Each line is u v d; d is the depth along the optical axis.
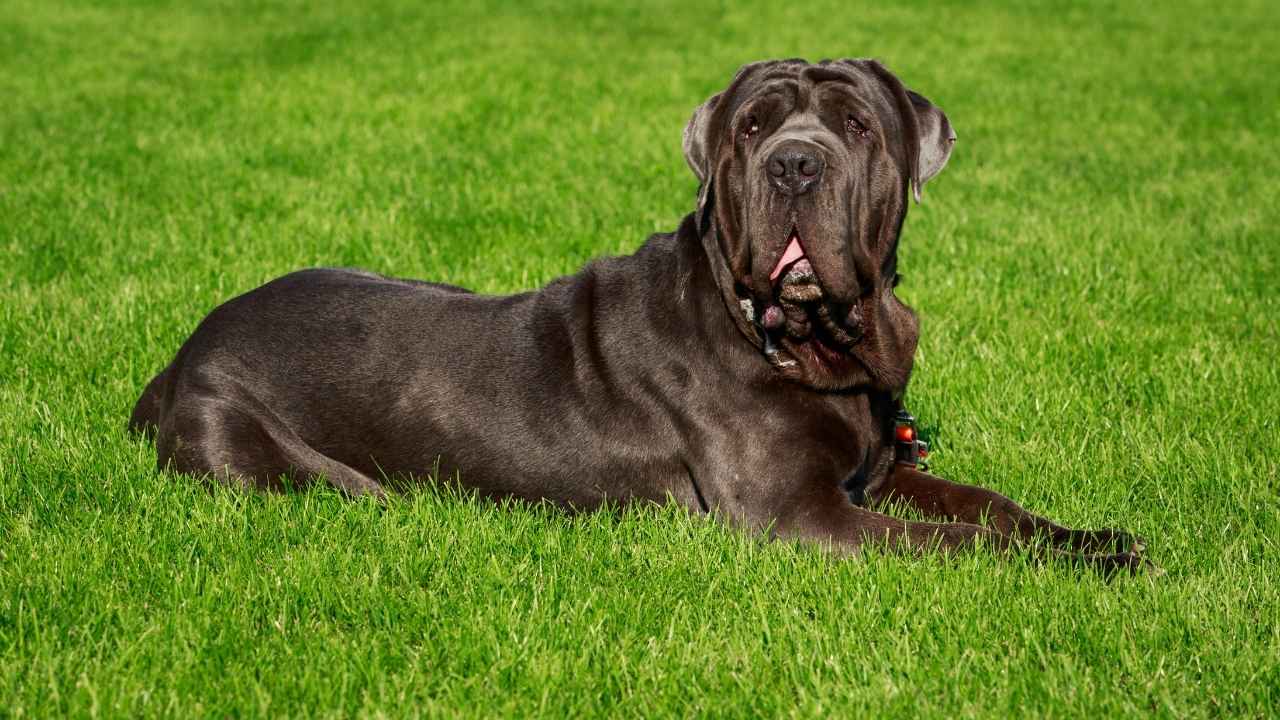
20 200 13.78
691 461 6.74
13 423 7.64
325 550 6.02
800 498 6.52
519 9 34.22
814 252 6.17
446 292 7.68
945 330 9.99
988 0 36.22
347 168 15.77
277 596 5.55
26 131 17.66
